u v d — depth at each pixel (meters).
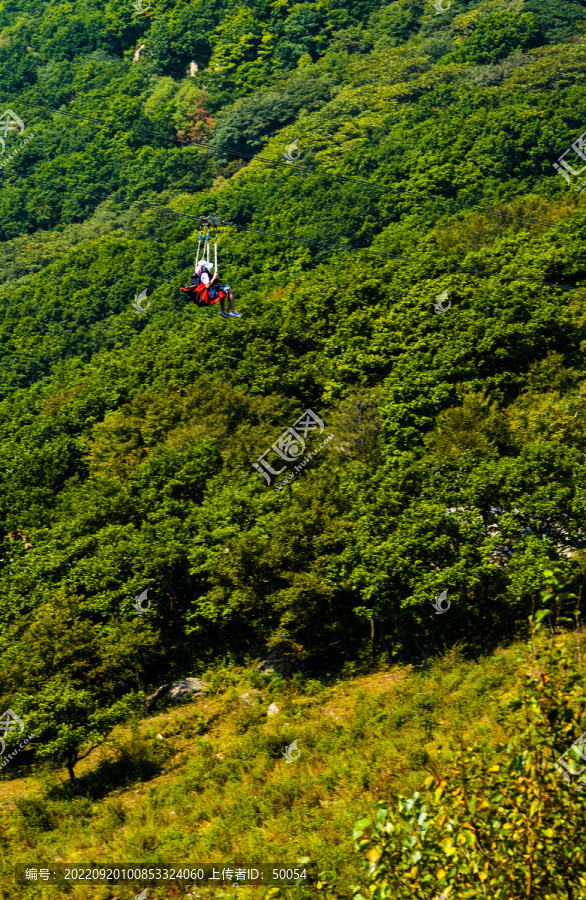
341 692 39.06
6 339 127.94
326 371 69.81
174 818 30.78
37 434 72.25
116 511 52.56
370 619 41.22
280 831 27.42
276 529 43.88
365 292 76.94
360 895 11.88
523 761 11.32
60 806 33.69
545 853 11.30
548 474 40.91
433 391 58.06
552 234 79.44
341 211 127.38
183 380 75.81
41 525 56.66
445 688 35.12
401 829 11.70
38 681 38.88
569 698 11.48
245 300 89.19
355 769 30.30
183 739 38.44
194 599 47.53
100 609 44.97
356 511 43.16
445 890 11.62
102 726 36.75
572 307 66.12
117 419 67.38
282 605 40.72
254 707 39.12
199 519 48.78
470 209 109.62
